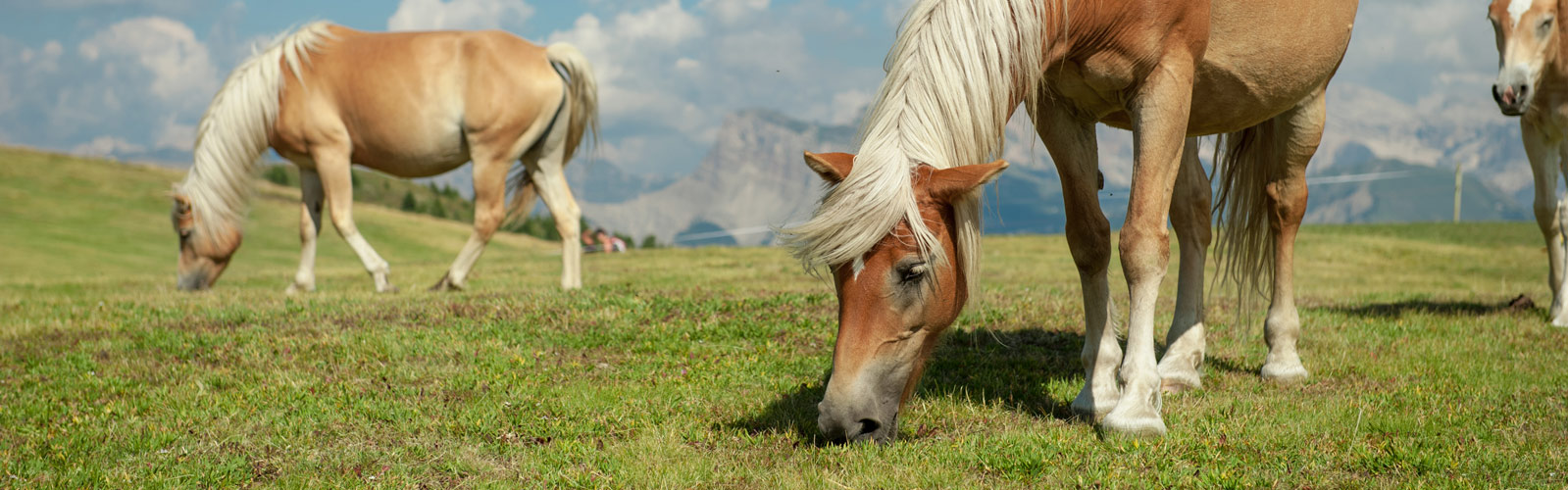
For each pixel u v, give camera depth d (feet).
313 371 19.38
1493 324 24.71
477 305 27.09
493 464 13.58
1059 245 87.61
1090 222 14.83
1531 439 13.56
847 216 10.72
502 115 33.50
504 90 33.40
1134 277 13.71
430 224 234.99
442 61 33.40
